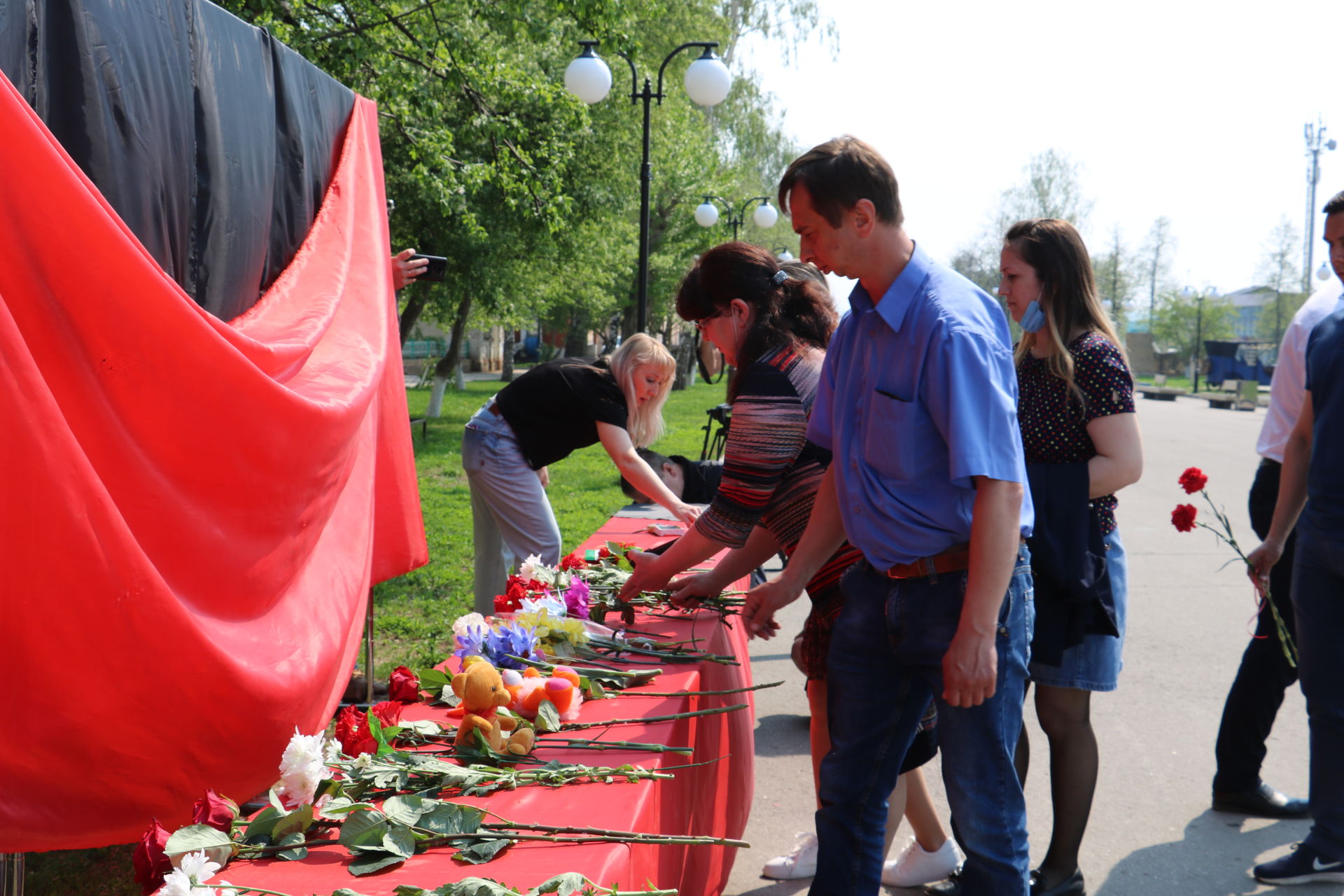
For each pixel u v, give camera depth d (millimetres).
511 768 1694
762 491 2424
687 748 2094
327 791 1483
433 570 6840
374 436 2859
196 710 1620
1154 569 7629
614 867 1376
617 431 3918
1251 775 3504
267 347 1985
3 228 1447
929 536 1935
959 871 3021
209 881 1216
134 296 1581
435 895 1225
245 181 2480
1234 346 41562
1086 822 2844
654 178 23344
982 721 1941
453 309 19500
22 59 1676
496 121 11953
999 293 2717
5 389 1361
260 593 1910
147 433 1646
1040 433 2629
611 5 10094
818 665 2504
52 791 1509
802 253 2020
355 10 9867
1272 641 3402
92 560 1441
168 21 2133
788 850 3287
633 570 3086
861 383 2045
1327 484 2828
